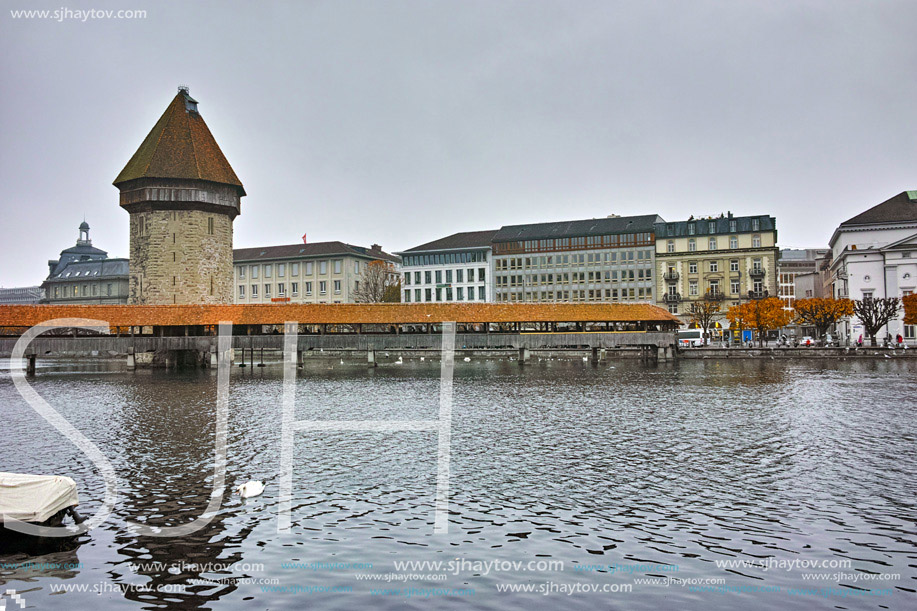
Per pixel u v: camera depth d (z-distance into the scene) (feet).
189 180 261.03
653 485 67.51
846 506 60.18
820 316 296.51
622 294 371.56
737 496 63.52
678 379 172.04
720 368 207.10
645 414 111.65
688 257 361.92
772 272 350.02
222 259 274.57
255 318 235.81
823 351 249.75
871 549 50.47
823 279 461.78
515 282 387.55
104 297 502.79
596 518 57.88
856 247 317.01
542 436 93.35
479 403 128.47
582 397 135.85
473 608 42.55
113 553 52.08
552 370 208.74
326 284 415.44
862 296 316.60
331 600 43.86
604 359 257.96
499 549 51.49
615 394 140.46
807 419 104.88
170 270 261.24
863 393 136.77
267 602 43.78
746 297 353.31
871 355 246.88
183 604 43.91
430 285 401.90
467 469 75.10
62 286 517.96
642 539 53.01
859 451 81.66
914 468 73.10
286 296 422.41
